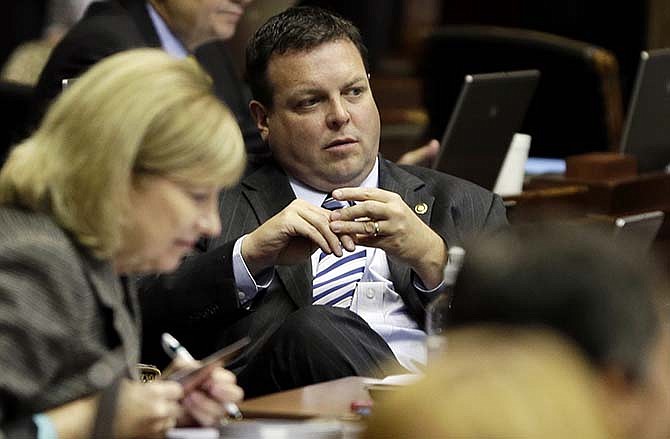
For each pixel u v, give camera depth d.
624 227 13.76
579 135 23.41
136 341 9.44
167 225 9.12
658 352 6.29
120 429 8.73
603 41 29.48
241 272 12.83
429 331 11.09
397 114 28.05
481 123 17.23
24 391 8.61
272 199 13.73
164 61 9.19
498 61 23.78
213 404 9.32
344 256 13.62
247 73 14.05
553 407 4.93
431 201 13.93
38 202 8.94
